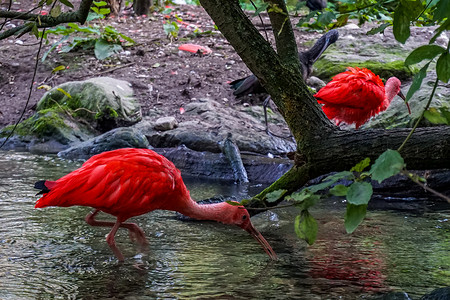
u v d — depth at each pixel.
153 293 3.58
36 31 3.87
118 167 4.14
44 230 4.84
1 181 6.34
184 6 13.26
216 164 7.32
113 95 8.64
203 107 8.52
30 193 5.90
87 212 5.47
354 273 3.95
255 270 4.02
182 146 7.74
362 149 4.00
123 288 3.66
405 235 4.86
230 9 4.16
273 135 7.93
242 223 4.53
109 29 9.96
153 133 8.03
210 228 5.13
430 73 8.46
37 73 9.81
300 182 4.33
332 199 6.19
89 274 3.91
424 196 6.31
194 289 3.65
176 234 4.92
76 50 10.41
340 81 6.26
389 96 7.25
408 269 4.03
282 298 3.51
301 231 2.25
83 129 8.56
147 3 12.23
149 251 4.43
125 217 4.36
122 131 7.80
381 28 3.04
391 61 9.26
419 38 9.99
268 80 4.26
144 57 10.16
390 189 6.42
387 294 3.43
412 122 7.32
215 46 10.58
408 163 3.85
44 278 3.80
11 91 9.46
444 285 3.72
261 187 6.69
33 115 8.70
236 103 8.82
